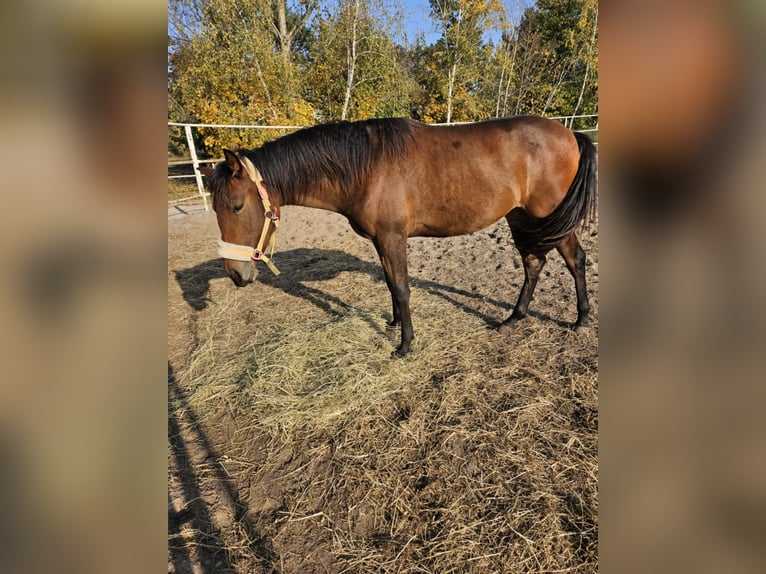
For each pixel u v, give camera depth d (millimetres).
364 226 2328
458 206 2307
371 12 11352
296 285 3799
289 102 10344
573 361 2379
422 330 2777
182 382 2434
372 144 2193
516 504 1528
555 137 2326
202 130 9727
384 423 1977
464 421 1950
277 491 1676
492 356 2469
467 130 2334
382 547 1426
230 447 1927
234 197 2027
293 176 2230
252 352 2680
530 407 2012
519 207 2551
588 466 1669
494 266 3967
